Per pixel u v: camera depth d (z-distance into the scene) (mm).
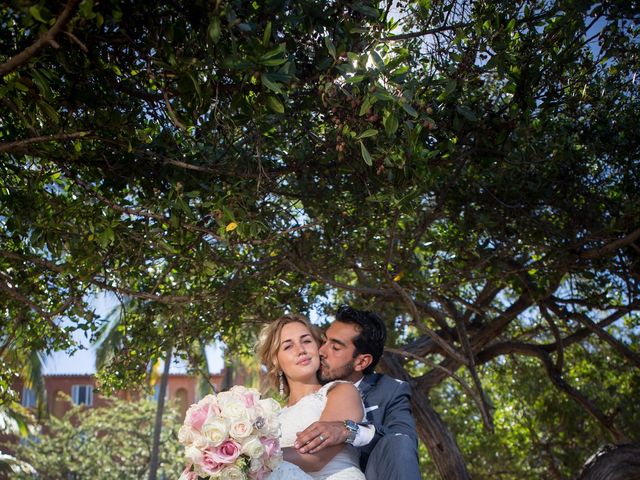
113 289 4910
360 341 4312
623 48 4590
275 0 3475
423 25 4473
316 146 4762
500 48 4070
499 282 7832
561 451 14820
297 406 3869
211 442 3184
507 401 14062
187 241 4766
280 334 4145
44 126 4152
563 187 6859
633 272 7320
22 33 3656
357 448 3932
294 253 5805
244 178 4391
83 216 4383
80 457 24516
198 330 6629
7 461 22344
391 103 3572
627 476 8320
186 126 4172
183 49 3443
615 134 6438
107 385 6801
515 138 5250
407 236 6348
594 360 12266
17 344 6148
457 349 9641
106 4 3209
